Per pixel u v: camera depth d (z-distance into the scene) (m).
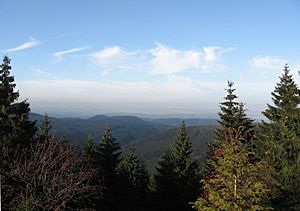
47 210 18.78
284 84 26.64
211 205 14.65
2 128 23.91
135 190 38.56
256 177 15.70
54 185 18.56
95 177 26.77
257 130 29.11
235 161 14.49
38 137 27.03
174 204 36.12
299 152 23.12
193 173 36.50
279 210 21.73
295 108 24.53
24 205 17.58
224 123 28.55
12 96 24.78
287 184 22.03
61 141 23.59
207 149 32.88
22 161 21.94
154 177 39.19
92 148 36.88
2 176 19.48
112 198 33.06
